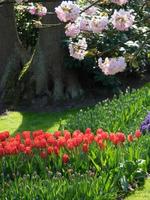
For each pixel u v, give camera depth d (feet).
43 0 11.98
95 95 27.89
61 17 12.20
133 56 12.09
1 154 16.61
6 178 16.07
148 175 17.42
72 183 15.05
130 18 11.71
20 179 15.28
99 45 25.85
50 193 14.40
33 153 16.94
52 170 16.52
